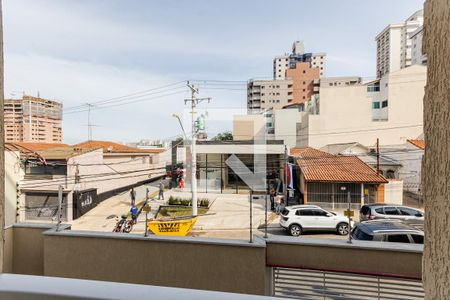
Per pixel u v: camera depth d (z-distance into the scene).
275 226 13.90
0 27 0.82
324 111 28.84
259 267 4.20
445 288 0.58
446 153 0.58
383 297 3.91
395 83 28.36
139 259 4.48
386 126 28.20
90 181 18.64
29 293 0.77
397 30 64.62
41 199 16.05
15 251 5.38
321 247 4.18
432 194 0.62
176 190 23.27
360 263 4.05
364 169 17.39
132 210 14.08
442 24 0.60
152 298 0.74
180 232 11.64
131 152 25.98
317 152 20.70
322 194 16.72
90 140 28.27
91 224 14.88
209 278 4.31
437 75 0.61
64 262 4.67
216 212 16.27
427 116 0.64
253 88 65.88
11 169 12.73
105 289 0.78
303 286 4.17
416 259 3.88
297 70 64.69
